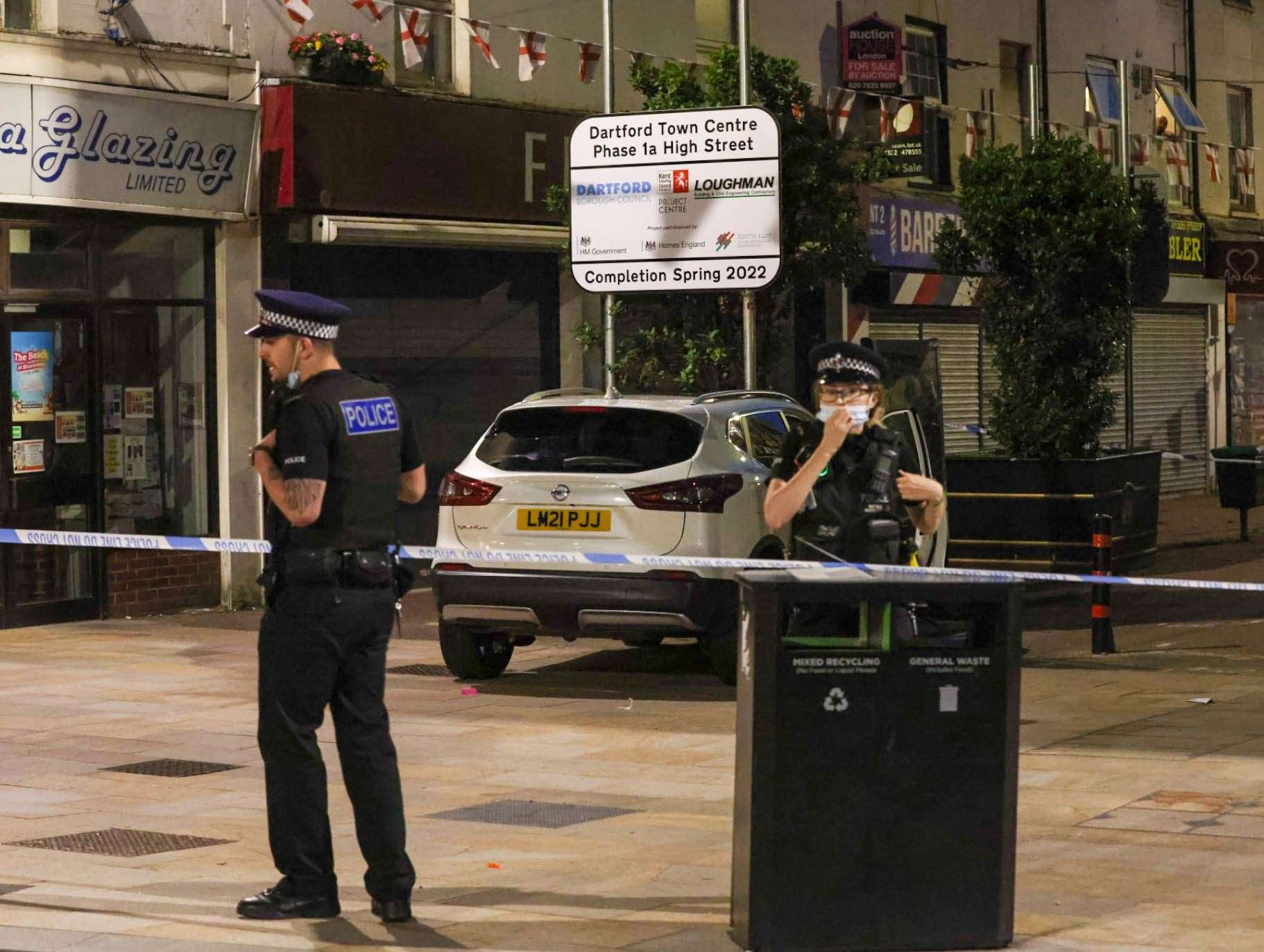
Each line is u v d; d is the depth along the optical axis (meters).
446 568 18.38
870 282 35.59
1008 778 9.09
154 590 25.28
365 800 9.86
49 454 23.97
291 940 9.47
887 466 10.82
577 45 30.73
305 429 9.62
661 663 20.89
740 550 17.91
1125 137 34.44
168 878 11.06
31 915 9.97
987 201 28.12
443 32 28.88
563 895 10.55
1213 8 49.69
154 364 25.23
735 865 9.38
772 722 8.88
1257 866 11.03
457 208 27.84
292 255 26.73
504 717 17.31
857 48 35.41
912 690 9.00
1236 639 22.50
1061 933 9.47
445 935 9.61
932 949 9.05
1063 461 27.80
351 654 9.87
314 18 26.69
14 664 20.83
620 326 30.98
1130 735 15.69
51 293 23.77
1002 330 28.55
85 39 23.39
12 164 22.77
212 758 15.39
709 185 22.17
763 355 26.14
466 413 29.47
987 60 40.91
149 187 24.36
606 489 17.69
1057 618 24.75
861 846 8.98
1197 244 45.38
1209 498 45.66
